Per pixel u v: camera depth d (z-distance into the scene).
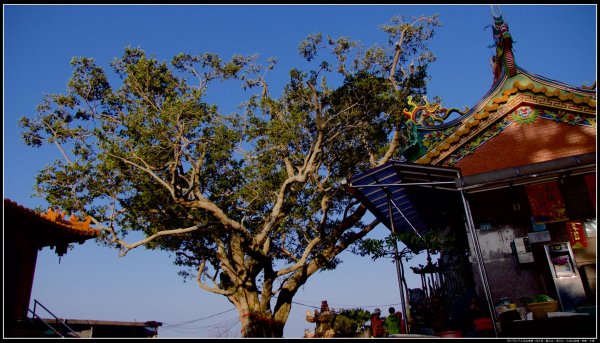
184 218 21.70
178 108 17.28
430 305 14.51
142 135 17.33
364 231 22.55
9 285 12.51
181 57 21.27
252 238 19.86
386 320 15.51
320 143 18.92
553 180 13.15
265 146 21.08
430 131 15.97
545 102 14.81
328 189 21.98
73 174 18.84
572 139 14.22
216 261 23.48
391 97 20.00
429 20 23.28
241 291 21.16
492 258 13.27
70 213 18.77
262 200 21.83
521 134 14.81
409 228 17.58
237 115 22.25
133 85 20.22
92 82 20.19
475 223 13.80
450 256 16.20
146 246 21.02
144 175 19.55
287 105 21.09
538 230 12.95
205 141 18.62
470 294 13.66
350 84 19.67
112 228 18.48
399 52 23.67
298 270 22.83
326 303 17.59
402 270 12.40
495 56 17.17
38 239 13.72
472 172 14.80
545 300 11.28
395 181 12.97
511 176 10.47
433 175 12.27
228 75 21.86
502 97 15.14
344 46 22.92
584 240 12.44
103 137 18.36
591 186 12.80
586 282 12.09
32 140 19.92
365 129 21.42
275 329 20.42
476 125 15.22
